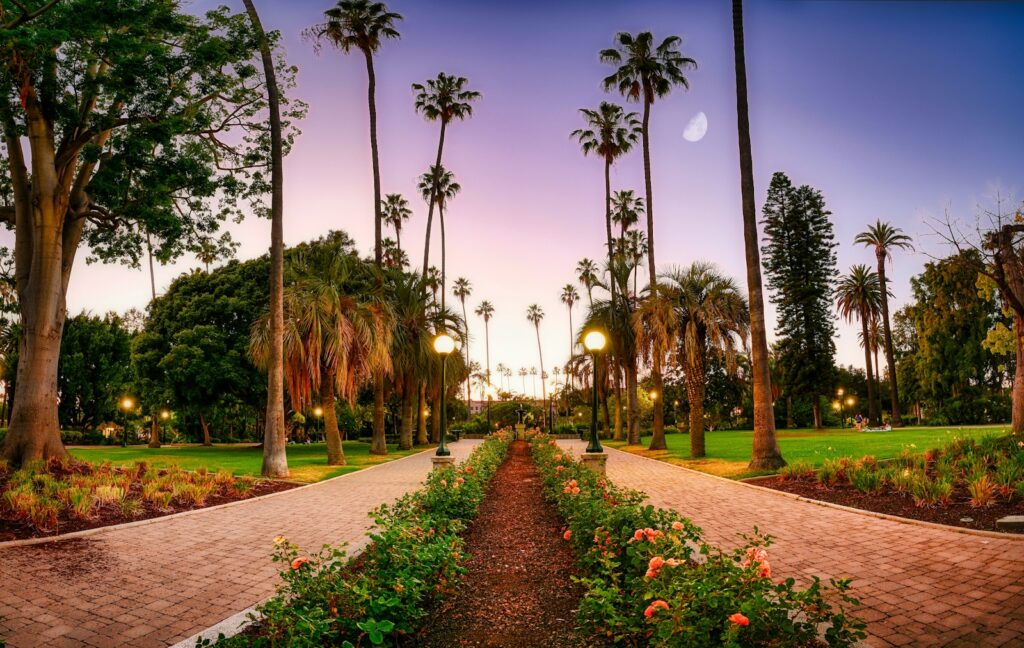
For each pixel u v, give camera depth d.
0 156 14.52
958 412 39.94
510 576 5.62
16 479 10.30
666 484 12.65
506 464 19.59
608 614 3.78
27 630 4.37
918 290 42.75
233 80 13.90
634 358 28.62
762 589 3.28
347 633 3.67
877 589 4.93
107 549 6.92
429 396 34.47
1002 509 7.56
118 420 46.06
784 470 12.31
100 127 12.55
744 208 15.62
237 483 12.58
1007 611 4.23
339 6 27.12
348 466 19.08
